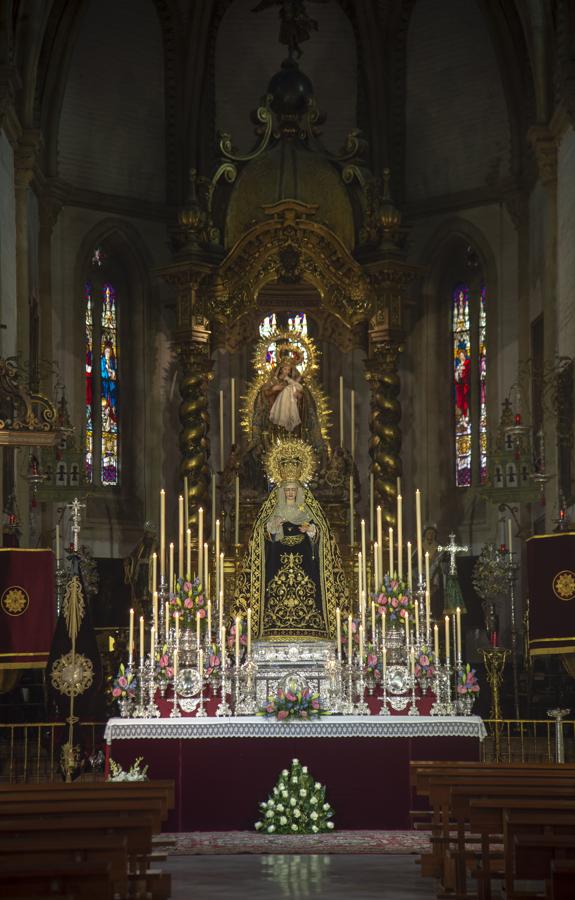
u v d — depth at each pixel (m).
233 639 18.42
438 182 32.50
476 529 31.06
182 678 17.66
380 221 29.11
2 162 25.47
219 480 29.12
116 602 29.77
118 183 32.09
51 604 20.67
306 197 29.33
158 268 29.31
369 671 17.98
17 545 23.22
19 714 24.80
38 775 20.25
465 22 31.72
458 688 17.81
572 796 11.40
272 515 19.55
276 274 29.25
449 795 12.50
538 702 25.22
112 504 31.44
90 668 18.69
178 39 32.44
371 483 28.73
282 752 17.05
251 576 19.39
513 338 30.95
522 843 8.77
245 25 33.34
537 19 27.52
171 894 12.13
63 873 7.86
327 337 29.92
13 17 26.53
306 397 28.22
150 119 32.53
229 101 33.44
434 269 32.50
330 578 19.30
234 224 29.55
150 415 32.12
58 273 30.98
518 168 30.83
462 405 32.09
